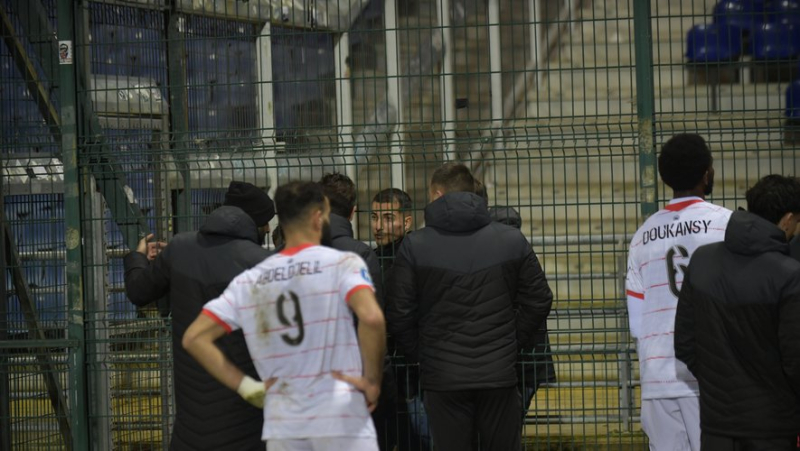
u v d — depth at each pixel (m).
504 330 7.75
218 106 10.16
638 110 8.60
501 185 14.68
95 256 9.59
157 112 9.81
